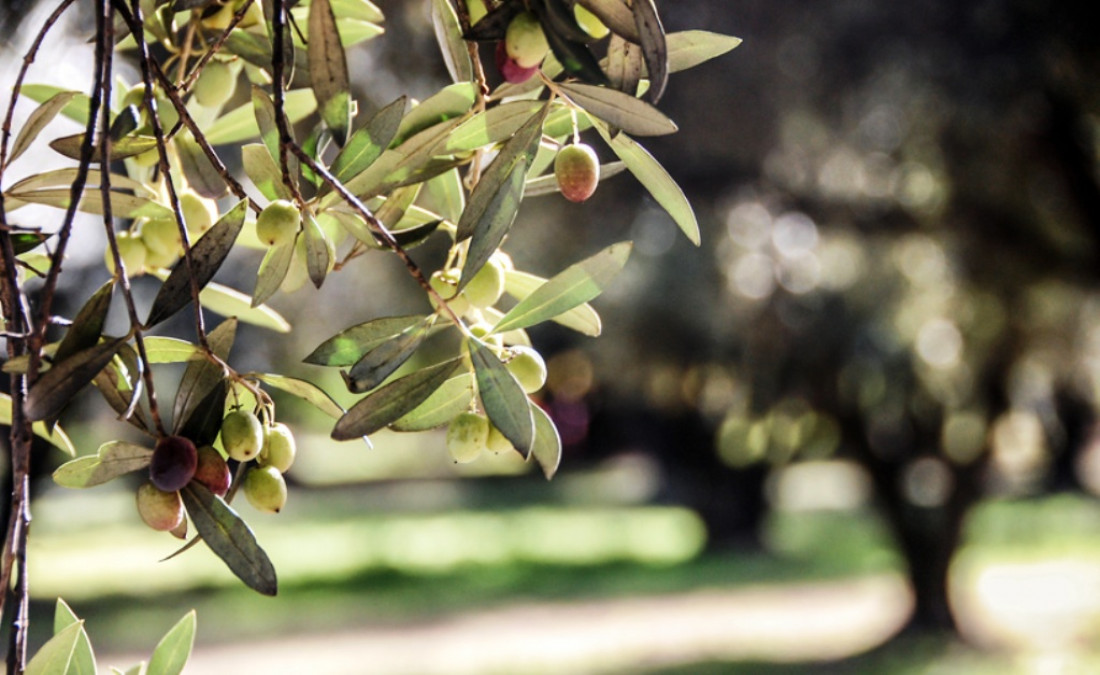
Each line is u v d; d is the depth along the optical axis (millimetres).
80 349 832
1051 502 17672
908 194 7465
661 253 8312
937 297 8508
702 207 7531
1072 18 5156
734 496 15336
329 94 812
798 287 8422
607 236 7117
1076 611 9844
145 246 1115
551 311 908
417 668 8953
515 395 792
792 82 6273
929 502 11148
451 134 935
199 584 13055
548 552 15352
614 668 8664
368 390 838
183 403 876
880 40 5820
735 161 6910
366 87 5293
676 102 6441
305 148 941
